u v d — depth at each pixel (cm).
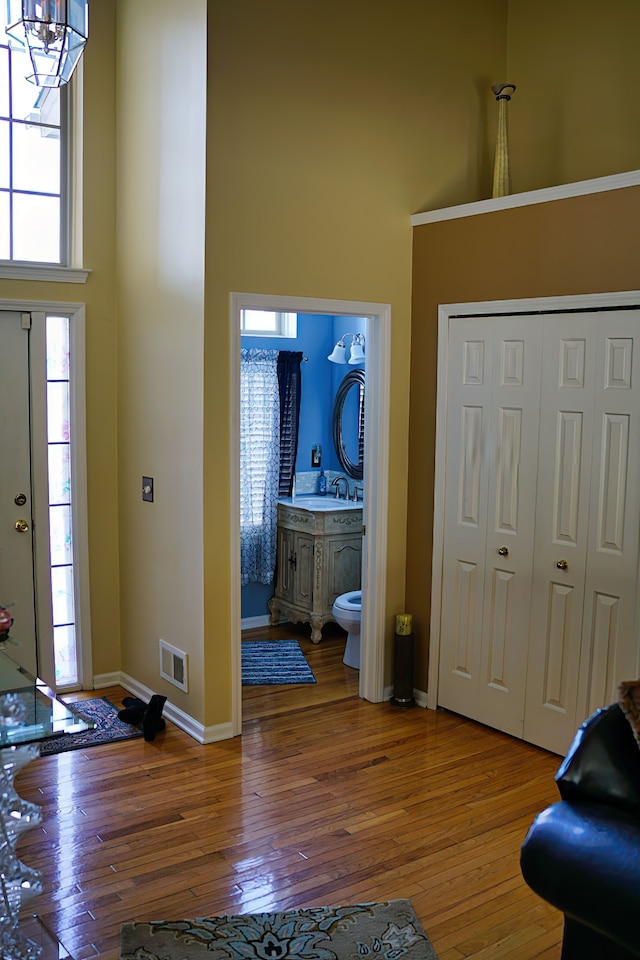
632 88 437
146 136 438
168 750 412
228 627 421
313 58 419
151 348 444
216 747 415
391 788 375
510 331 414
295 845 328
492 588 431
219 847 326
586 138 461
